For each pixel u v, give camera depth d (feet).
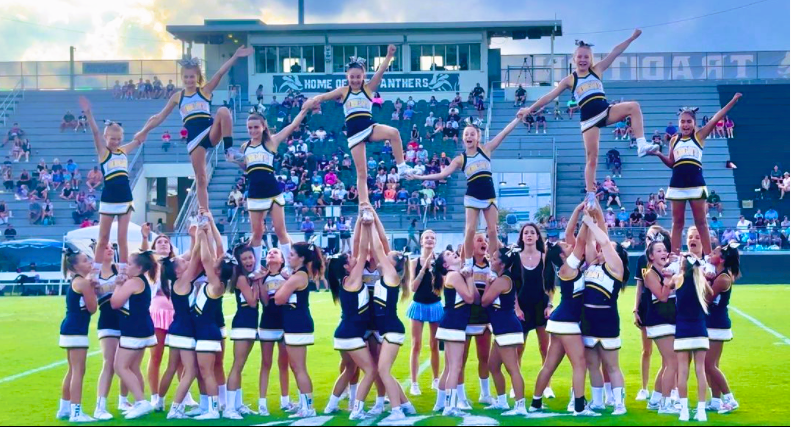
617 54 36.06
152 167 122.83
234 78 144.97
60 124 135.13
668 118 130.11
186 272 33.91
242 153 38.01
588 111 35.60
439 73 140.46
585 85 35.81
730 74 139.23
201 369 33.60
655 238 35.06
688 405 34.96
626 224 108.47
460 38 140.36
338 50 142.20
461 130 130.11
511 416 33.17
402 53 141.28
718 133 126.62
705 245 37.01
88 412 35.40
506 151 122.62
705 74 139.54
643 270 34.30
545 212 124.16
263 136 38.01
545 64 140.46
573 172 120.26
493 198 37.86
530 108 37.70
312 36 141.90
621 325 62.80
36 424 32.68
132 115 134.31
